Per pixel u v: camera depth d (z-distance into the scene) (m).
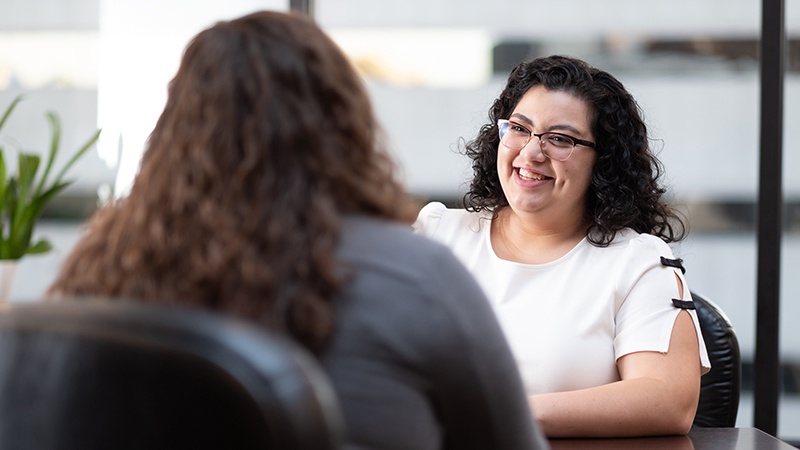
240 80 0.95
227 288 0.89
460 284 0.94
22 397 0.78
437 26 3.50
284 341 0.75
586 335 2.00
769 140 3.40
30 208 2.93
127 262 0.92
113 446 0.76
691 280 3.48
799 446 3.47
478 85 3.49
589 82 2.10
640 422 1.75
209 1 3.55
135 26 3.56
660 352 1.91
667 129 3.46
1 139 3.60
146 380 0.74
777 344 3.45
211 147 0.93
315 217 0.92
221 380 0.71
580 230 2.15
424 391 0.92
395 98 3.52
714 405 2.11
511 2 3.47
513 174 2.11
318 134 0.95
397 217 1.03
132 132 3.57
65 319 0.76
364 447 0.88
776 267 3.43
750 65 3.43
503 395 0.96
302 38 0.99
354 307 0.90
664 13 3.44
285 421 0.70
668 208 2.24
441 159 3.50
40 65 3.60
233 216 0.91
